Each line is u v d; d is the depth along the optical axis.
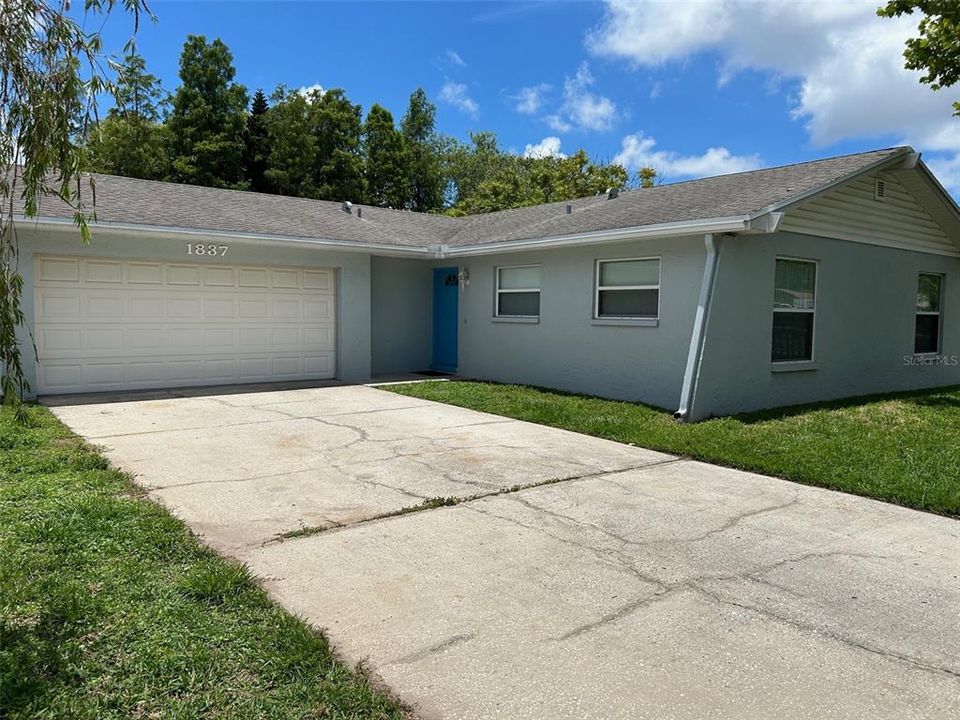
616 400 10.48
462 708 2.66
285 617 3.25
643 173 32.62
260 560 4.10
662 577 4.01
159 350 11.17
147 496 5.25
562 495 5.67
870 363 11.45
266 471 6.19
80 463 5.98
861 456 6.84
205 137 30.23
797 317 10.24
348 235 12.86
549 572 4.04
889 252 11.65
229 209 12.56
